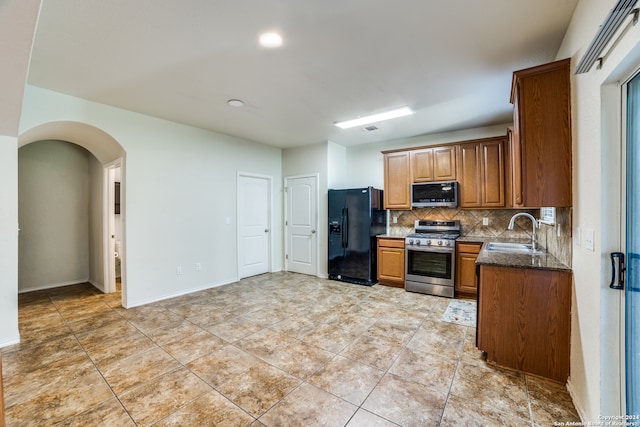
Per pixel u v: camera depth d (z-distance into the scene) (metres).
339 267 4.81
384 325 2.95
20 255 4.37
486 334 2.21
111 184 4.30
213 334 2.75
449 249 3.88
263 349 2.45
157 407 1.74
